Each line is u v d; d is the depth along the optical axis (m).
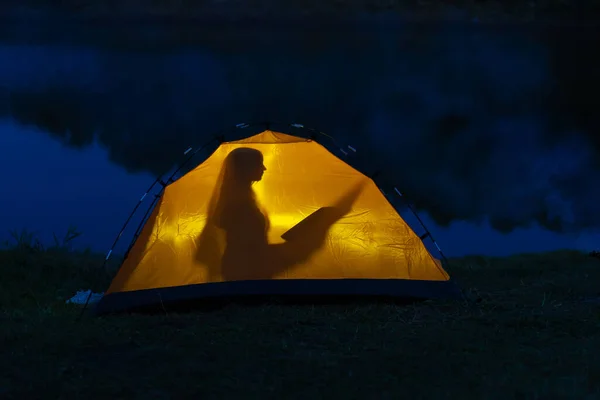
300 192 8.47
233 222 8.29
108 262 10.82
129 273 7.96
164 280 8.01
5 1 105.69
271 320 7.36
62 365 6.06
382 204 8.47
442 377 5.75
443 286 8.26
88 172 20.61
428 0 108.81
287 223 8.41
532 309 7.84
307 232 8.38
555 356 6.22
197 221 8.24
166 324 7.29
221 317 7.50
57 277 9.59
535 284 9.10
